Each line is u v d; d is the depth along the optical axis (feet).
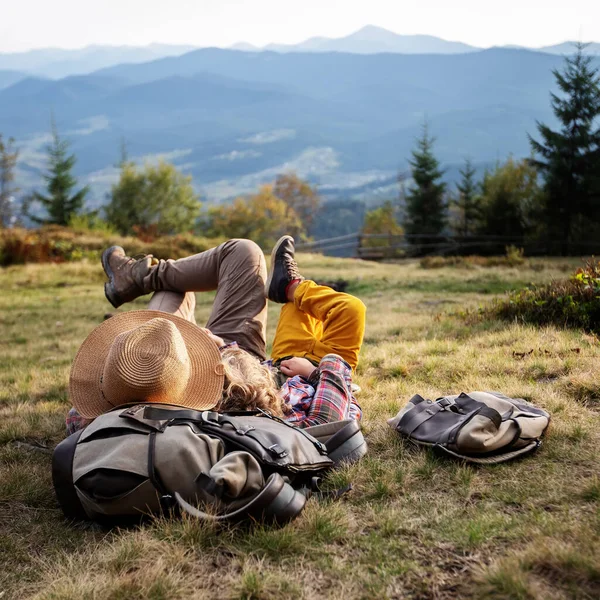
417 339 22.79
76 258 78.59
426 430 11.19
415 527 8.55
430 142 169.99
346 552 8.11
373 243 216.74
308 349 13.01
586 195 129.39
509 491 9.29
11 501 10.36
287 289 13.46
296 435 9.67
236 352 11.54
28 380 21.24
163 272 15.78
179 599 7.30
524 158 159.63
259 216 334.24
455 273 58.39
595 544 7.37
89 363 10.85
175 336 10.14
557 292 22.58
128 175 243.40
